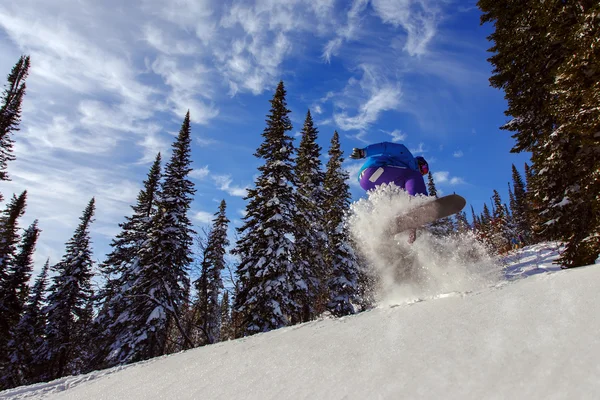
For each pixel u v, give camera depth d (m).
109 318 21.70
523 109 10.72
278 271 15.48
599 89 6.79
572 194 8.73
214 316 20.34
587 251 7.92
